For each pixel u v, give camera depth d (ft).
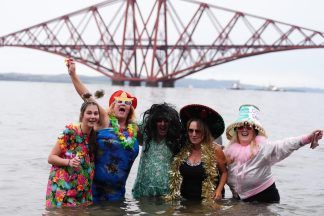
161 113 22.93
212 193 23.06
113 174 22.43
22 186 26.89
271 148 22.54
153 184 23.41
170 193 23.16
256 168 22.98
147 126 23.17
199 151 23.30
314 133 21.90
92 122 21.48
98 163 22.40
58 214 20.47
